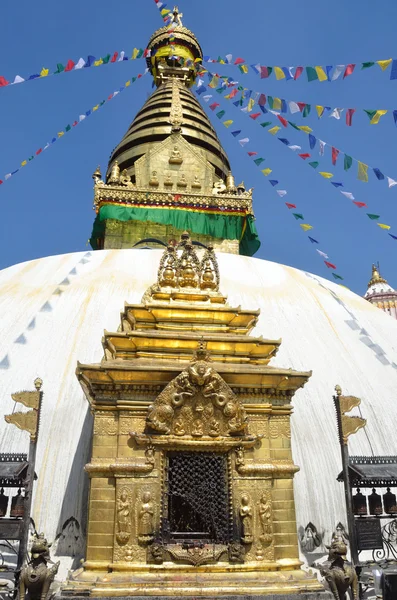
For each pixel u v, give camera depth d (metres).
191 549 5.76
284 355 11.52
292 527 6.12
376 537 6.97
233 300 13.33
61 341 11.30
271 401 6.66
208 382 6.31
